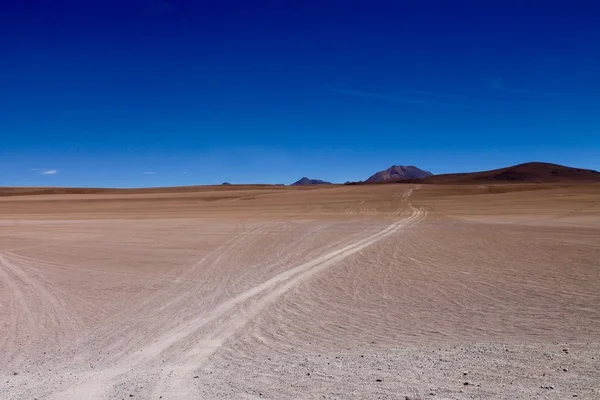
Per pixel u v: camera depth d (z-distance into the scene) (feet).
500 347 26.32
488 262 57.98
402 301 40.24
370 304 39.50
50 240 93.61
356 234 94.27
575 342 27.32
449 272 52.39
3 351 29.55
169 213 187.83
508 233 89.35
